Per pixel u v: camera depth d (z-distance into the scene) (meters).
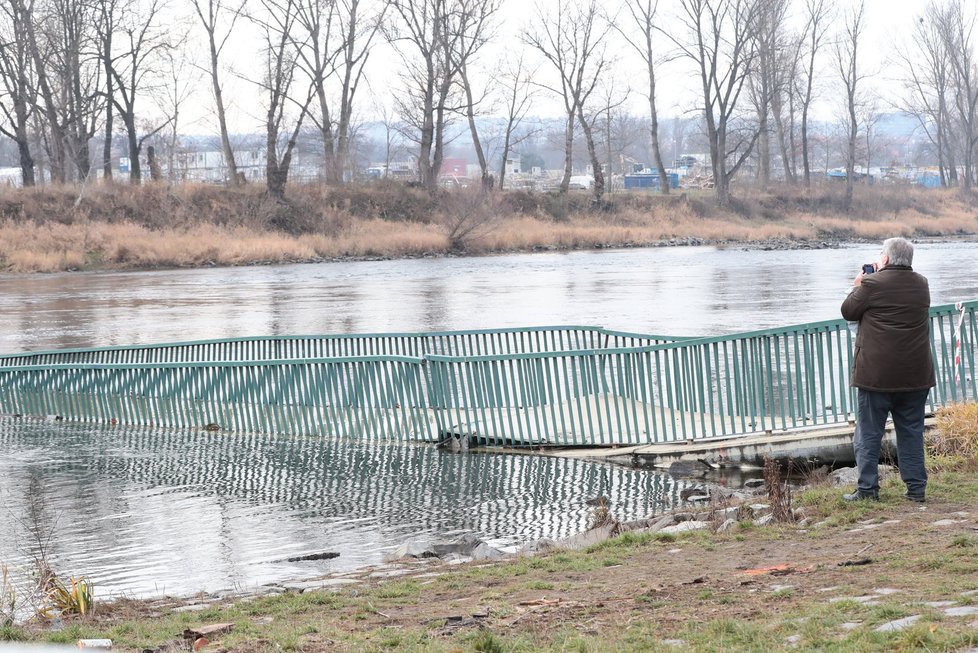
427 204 100.31
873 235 114.00
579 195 114.56
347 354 26.38
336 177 104.12
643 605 7.97
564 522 13.77
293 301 50.25
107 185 89.62
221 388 22.86
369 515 14.61
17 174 151.00
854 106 126.75
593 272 66.81
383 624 8.17
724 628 6.95
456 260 82.56
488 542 12.80
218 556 12.62
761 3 114.44
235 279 65.69
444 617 8.18
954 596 7.19
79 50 96.19
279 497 15.94
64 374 25.34
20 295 55.94
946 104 153.75
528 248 94.44
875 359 10.95
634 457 17.31
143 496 16.25
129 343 36.31
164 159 131.62
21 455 20.09
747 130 145.00
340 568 11.88
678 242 101.12
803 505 11.82
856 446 11.38
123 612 9.69
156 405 23.88
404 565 11.41
